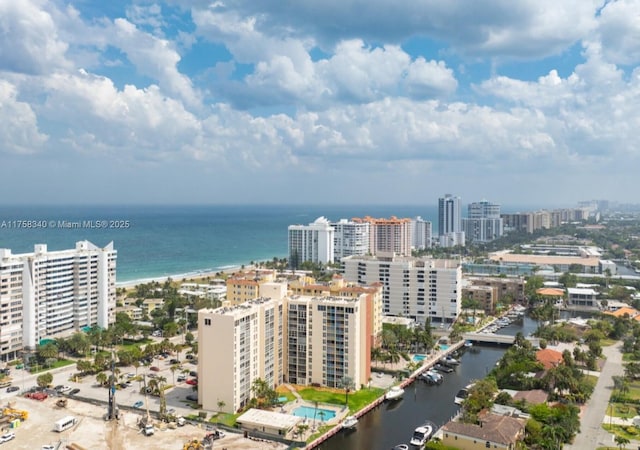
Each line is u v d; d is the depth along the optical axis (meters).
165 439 197.50
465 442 181.62
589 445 190.25
